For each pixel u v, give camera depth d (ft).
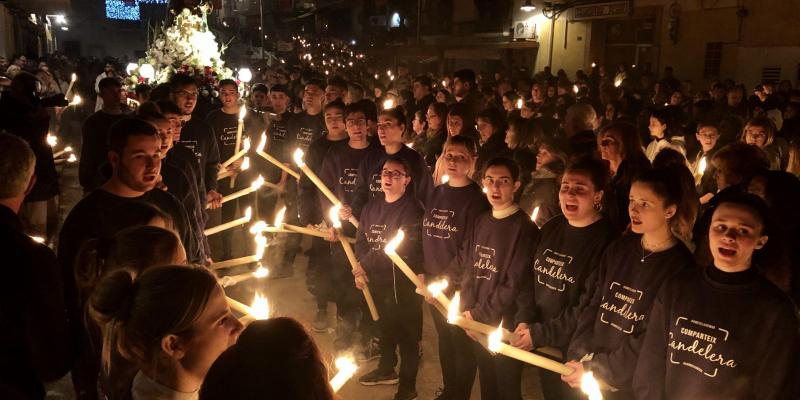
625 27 69.05
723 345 8.04
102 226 10.35
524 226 11.85
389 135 15.90
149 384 5.78
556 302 11.18
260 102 29.01
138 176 10.63
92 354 9.53
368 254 14.71
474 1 92.89
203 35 31.89
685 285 8.57
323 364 4.55
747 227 7.92
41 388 8.71
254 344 4.42
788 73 53.88
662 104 38.27
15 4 66.85
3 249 8.39
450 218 13.50
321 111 22.81
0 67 42.34
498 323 11.87
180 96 18.52
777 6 54.13
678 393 8.48
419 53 94.07
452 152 13.42
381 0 123.24
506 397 11.84
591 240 10.91
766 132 18.30
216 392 4.29
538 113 30.37
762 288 7.89
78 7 135.03
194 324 5.69
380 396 14.76
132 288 5.90
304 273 22.95
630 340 9.57
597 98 40.24
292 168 23.15
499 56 84.07
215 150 19.53
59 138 44.52
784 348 7.66
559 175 15.01
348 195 17.42
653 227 9.51
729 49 58.08
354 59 90.89
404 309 14.30
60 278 8.95
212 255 24.22
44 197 20.66
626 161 14.49
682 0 61.62
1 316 8.21
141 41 139.95
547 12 77.41
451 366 13.76
